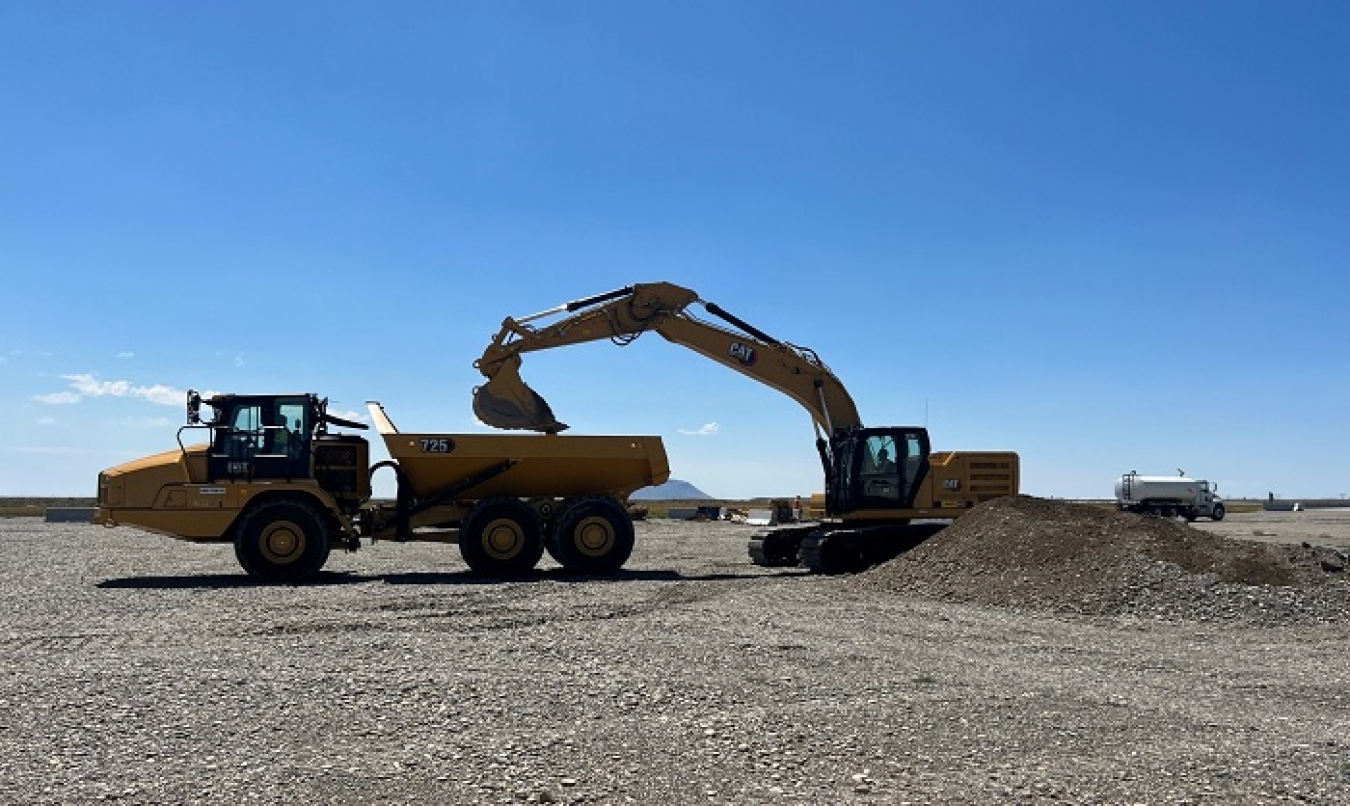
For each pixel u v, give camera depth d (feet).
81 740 22.95
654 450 64.39
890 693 28.19
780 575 63.46
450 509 63.82
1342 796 20.02
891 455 66.54
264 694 27.50
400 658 32.96
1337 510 266.57
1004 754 22.48
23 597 49.98
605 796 19.51
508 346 66.18
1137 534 51.75
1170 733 24.43
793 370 69.82
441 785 19.93
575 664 31.96
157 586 55.83
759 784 20.26
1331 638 40.04
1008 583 49.37
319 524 58.95
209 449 59.93
